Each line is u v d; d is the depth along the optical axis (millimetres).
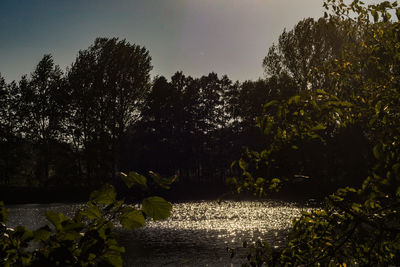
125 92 55219
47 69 57094
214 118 67812
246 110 59531
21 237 1621
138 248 19078
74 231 1617
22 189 53188
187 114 64500
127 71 55344
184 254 17297
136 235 22656
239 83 68562
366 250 2773
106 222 1653
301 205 36062
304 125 2789
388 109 3246
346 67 3809
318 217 2920
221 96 68250
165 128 62156
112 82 54656
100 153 53250
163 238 21734
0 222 1660
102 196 1664
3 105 56562
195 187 55281
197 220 29109
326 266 2809
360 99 3617
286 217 28125
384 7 3426
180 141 62250
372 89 3551
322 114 2869
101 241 1617
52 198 50156
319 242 2879
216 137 64125
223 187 54969
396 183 2461
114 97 55094
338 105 2803
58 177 53938
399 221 2576
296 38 44062
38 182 59062
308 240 2939
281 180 2789
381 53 3561
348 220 2805
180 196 51000
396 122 3088
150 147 59438
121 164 56719
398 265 2664
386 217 2609
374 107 3211
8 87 57031
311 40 42500
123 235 22656
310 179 2799
